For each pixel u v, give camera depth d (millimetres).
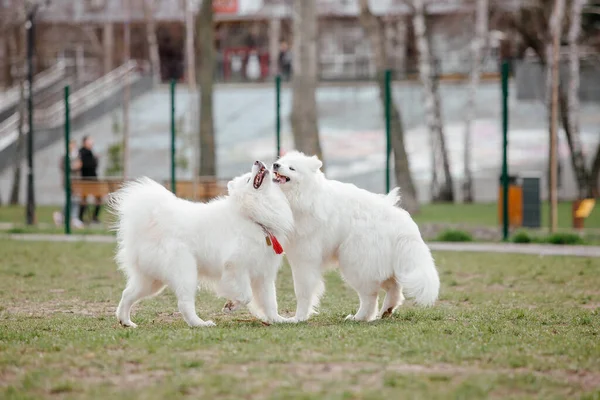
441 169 35281
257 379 6133
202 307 10586
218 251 8594
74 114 38375
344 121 38781
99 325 8969
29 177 23766
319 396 5656
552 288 12312
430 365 6652
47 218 27078
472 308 10352
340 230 9148
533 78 36250
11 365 6777
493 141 37938
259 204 8625
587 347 7445
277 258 8844
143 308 10445
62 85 43594
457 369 6566
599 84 39688
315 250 9109
